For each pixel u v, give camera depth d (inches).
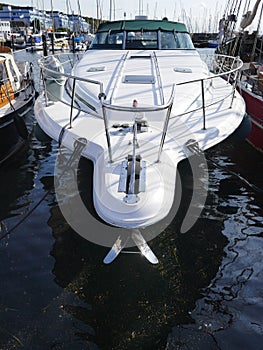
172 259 153.6
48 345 117.6
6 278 145.6
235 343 118.7
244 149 272.4
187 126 157.2
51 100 188.9
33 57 899.4
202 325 124.9
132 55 242.4
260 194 210.7
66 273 147.6
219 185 219.5
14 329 123.0
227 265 153.0
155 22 270.1
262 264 154.3
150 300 134.3
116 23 271.4
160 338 120.0
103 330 122.6
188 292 138.3
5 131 246.4
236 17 417.1
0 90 262.5
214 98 189.8
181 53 249.6
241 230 177.5
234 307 132.4
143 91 183.2
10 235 172.4
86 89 189.2
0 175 234.7
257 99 262.8
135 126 138.7
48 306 132.0
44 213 190.4
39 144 287.0
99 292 137.7
